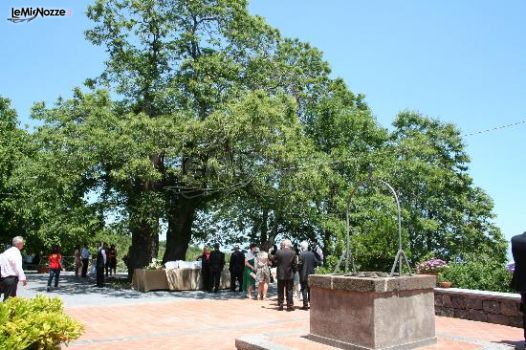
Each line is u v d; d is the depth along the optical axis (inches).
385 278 261.7
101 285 751.1
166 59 832.3
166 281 701.9
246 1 829.2
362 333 259.3
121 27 794.8
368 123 1029.8
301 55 1018.1
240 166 732.7
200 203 868.6
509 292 416.2
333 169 938.1
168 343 318.3
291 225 1039.0
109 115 684.1
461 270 449.7
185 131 665.6
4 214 1077.1
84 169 692.7
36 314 176.7
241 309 495.2
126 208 776.9
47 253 1282.0
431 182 986.1
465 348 266.4
